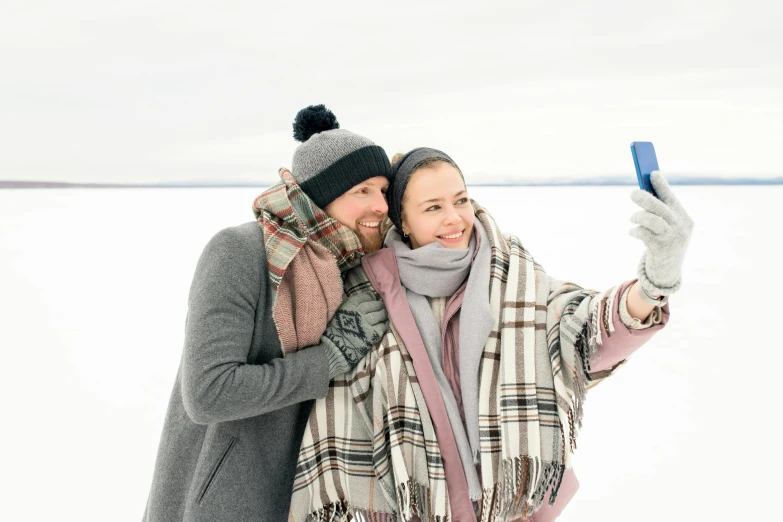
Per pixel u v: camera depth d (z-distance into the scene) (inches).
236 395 38.4
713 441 98.8
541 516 50.3
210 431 43.4
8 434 106.2
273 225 44.9
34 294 213.0
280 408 41.3
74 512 81.6
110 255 292.7
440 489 43.3
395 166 54.7
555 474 42.6
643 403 114.8
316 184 48.6
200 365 38.8
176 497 44.9
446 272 48.4
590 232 302.2
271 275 42.7
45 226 398.0
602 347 42.3
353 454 45.9
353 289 50.0
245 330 41.3
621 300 38.6
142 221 419.8
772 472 88.0
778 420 105.3
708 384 122.9
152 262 275.1
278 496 45.1
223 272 41.4
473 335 45.9
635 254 240.4
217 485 42.0
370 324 46.5
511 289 47.1
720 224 339.6
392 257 50.7
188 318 41.6
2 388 127.2
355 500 45.4
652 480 87.4
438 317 49.6
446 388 46.1
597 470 91.1
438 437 44.3
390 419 44.4
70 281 234.5
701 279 211.3
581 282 196.1
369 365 46.5
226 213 466.3
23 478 90.9
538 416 43.3
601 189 716.0
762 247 270.2
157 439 103.7
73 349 152.2
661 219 34.1
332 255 45.8
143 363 141.6
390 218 56.3
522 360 44.4
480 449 43.9
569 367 43.6
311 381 41.7
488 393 45.2
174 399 47.9
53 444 102.1
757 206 428.5
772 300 182.9
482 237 51.8
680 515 77.9
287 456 45.9
